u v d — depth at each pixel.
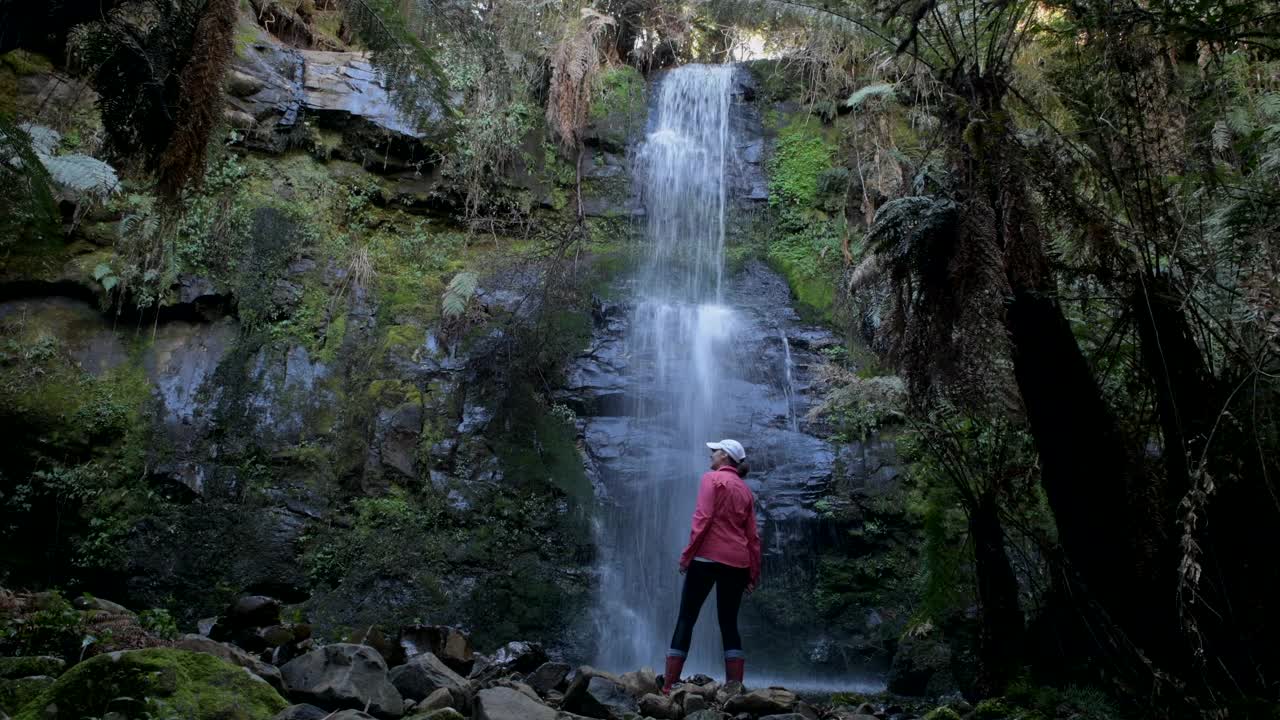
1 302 8.09
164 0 3.50
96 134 7.91
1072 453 4.32
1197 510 4.09
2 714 2.87
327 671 3.71
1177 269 4.48
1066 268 4.49
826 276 11.50
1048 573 5.08
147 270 8.48
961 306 4.14
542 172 11.96
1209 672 4.02
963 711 4.79
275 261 9.32
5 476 7.38
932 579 5.81
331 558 7.89
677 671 5.15
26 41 3.32
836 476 9.05
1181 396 4.21
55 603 4.42
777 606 8.51
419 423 8.84
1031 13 4.46
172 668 3.14
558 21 11.24
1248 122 4.95
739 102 13.25
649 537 8.99
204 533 7.70
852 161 11.95
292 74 10.59
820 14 5.10
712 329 10.59
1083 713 4.18
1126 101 4.38
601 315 10.61
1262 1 3.98
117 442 7.82
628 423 9.63
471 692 4.04
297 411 8.55
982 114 4.24
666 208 12.62
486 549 8.27
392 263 10.32
